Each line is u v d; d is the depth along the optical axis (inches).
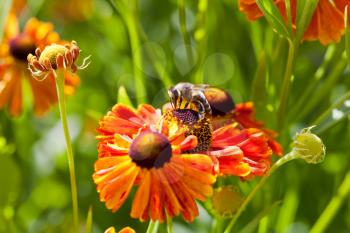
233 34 25.6
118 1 24.1
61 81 18.7
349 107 21.7
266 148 18.9
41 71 18.8
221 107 20.5
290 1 20.7
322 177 25.8
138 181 18.3
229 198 20.2
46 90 25.5
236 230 23.5
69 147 18.9
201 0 23.9
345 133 25.1
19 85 25.8
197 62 23.8
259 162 18.8
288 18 20.1
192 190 17.9
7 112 26.2
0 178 24.6
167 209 17.9
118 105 19.5
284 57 23.1
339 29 20.5
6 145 25.9
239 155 18.4
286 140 22.6
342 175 25.1
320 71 22.6
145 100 23.9
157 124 19.1
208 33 25.4
